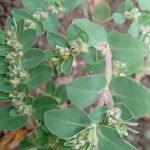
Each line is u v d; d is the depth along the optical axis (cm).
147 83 16
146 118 15
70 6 11
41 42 15
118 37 10
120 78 9
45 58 10
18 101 10
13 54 10
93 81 9
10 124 10
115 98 9
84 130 8
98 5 14
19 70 10
